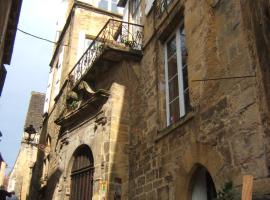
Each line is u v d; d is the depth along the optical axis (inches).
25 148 1104.2
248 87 236.5
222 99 264.2
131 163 400.2
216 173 257.3
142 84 421.4
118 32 534.6
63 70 665.0
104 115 435.2
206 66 293.3
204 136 279.3
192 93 307.4
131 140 413.4
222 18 281.4
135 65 440.5
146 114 393.4
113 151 403.5
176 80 368.2
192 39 323.3
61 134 555.8
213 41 291.1
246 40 245.3
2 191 719.7
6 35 376.8
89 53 524.4
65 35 713.6
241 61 248.1
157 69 395.2
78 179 475.2
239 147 237.3
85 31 666.2
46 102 775.7
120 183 390.0
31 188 730.8
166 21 390.6
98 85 489.4
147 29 439.8
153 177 348.5
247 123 232.7
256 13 232.2
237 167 236.2
